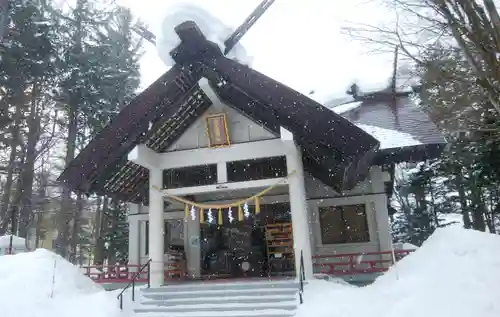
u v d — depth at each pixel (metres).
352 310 8.77
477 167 19.61
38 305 9.48
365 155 10.82
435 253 9.52
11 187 23.64
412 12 7.57
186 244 16.16
